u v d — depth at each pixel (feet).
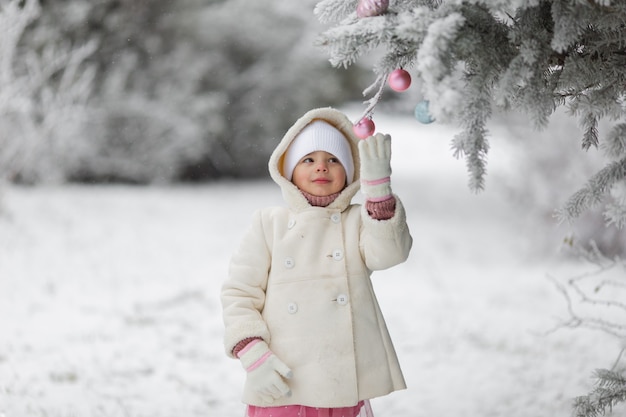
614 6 6.98
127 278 22.45
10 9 25.67
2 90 26.55
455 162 63.77
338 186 8.70
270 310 8.22
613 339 15.71
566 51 7.80
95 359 14.71
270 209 8.80
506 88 7.16
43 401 12.30
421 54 6.47
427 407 12.32
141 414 11.92
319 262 8.31
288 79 49.24
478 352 15.61
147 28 44.01
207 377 13.96
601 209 21.34
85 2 39.99
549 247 25.20
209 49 47.29
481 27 7.27
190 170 49.34
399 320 18.61
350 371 7.90
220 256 26.40
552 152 24.43
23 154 29.40
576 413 8.60
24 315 17.97
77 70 39.29
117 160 43.47
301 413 8.01
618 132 7.80
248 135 49.98
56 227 29.55
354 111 55.26
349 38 7.17
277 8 48.85
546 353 15.23
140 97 42.37
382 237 7.91
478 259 26.81
